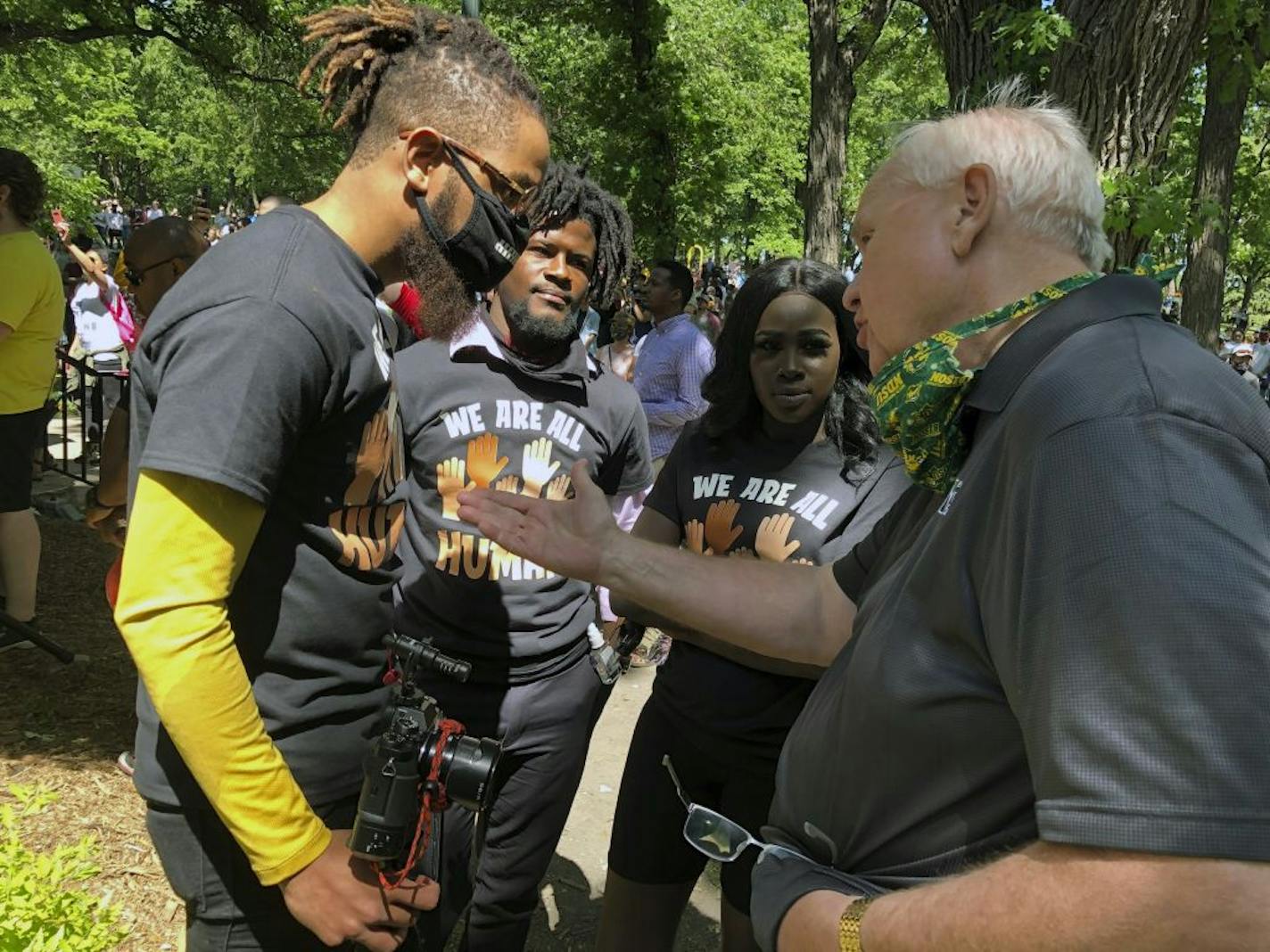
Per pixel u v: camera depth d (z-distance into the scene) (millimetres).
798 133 26391
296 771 1557
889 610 1176
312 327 1362
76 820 3053
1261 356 14938
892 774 1140
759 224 29594
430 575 2373
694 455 2395
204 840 1540
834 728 1260
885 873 1168
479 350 2387
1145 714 821
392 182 1523
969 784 1067
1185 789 801
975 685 1045
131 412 1468
